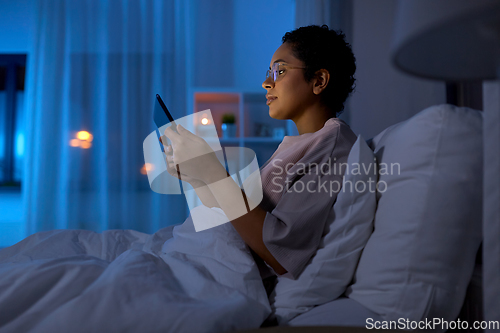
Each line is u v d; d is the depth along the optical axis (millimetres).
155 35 3453
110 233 1008
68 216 3232
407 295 575
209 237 719
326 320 577
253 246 675
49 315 459
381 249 621
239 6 3596
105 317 446
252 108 3629
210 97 3387
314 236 667
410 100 3102
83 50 3365
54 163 3281
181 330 430
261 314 524
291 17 3613
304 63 937
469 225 576
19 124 3613
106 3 3414
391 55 321
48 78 3314
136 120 3354
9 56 3553
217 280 625
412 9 290
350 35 3242
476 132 594
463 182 580
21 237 3389
